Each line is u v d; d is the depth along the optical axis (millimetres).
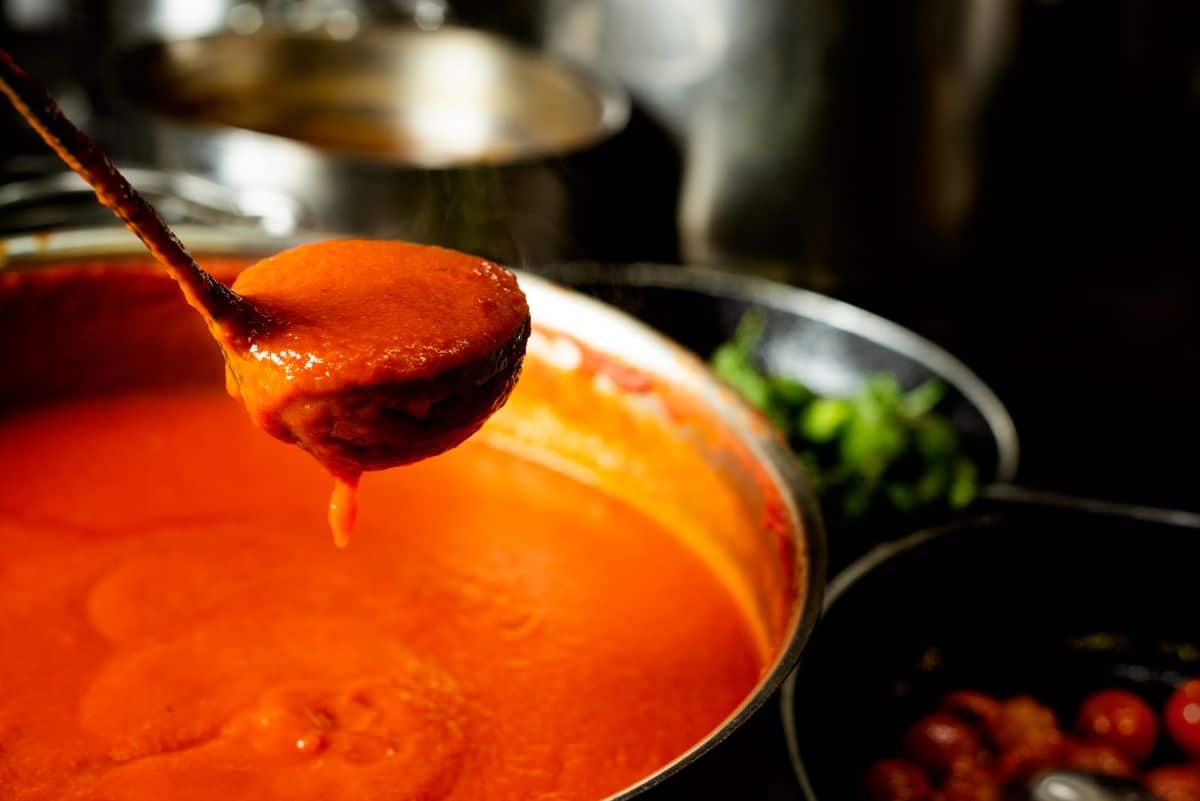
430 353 606
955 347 1191
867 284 1221
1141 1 1384
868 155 1165
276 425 614
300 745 693
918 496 965
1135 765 800
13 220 921
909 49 1129
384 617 770
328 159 973
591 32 1196
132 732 695
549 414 873
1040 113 1226
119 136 1087
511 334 626
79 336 869
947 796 768
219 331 601
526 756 716
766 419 784
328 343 604
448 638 767
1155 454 1104
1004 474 929
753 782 646
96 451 859
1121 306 1268
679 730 737
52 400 882
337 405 605
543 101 1207
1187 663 842
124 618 750
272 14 1324
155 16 1297
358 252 636
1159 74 1448
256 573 787
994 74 1160
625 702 748
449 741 712
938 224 1205
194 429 883
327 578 790
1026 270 1297
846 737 793
